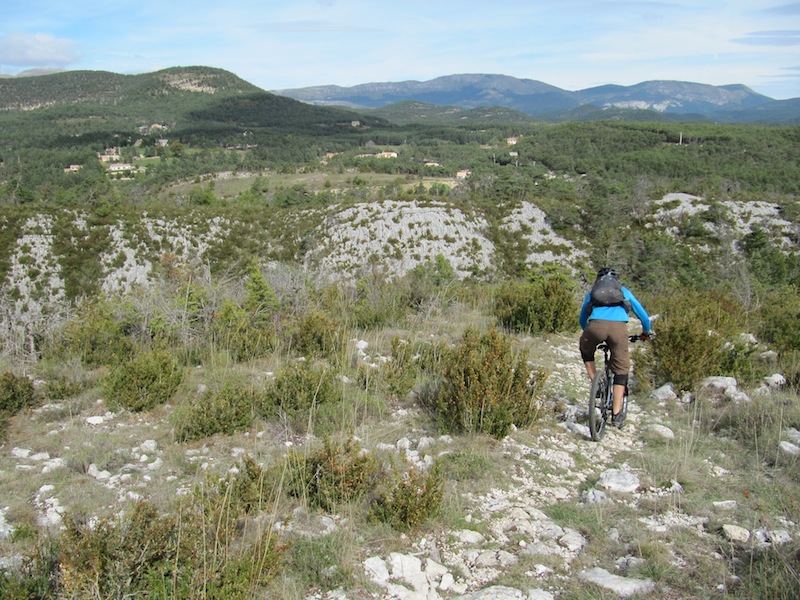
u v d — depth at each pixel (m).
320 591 2.74
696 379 5.93
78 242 56.12
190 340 8.01
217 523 2.97
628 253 50.31
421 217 61.06
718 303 10.48
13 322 7.77
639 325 9.73
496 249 58.84
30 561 2.73
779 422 4.74
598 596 2.66
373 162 192.12
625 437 4.91
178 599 2.52
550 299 9.04
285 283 10.70
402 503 3.31
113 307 8.67
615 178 115.38
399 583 2.79
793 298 12.27
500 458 4.31
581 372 6.98
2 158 171.38
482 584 2.81
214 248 58.91
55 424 5.23
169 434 4.94
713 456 4.38
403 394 5.83
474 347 5.80
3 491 3.75
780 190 97.06
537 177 130.00
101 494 3.72
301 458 3.81
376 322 9.61
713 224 57.91
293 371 5.56
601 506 3.54
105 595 2.50
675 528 3.29
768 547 3.00
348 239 59.91
